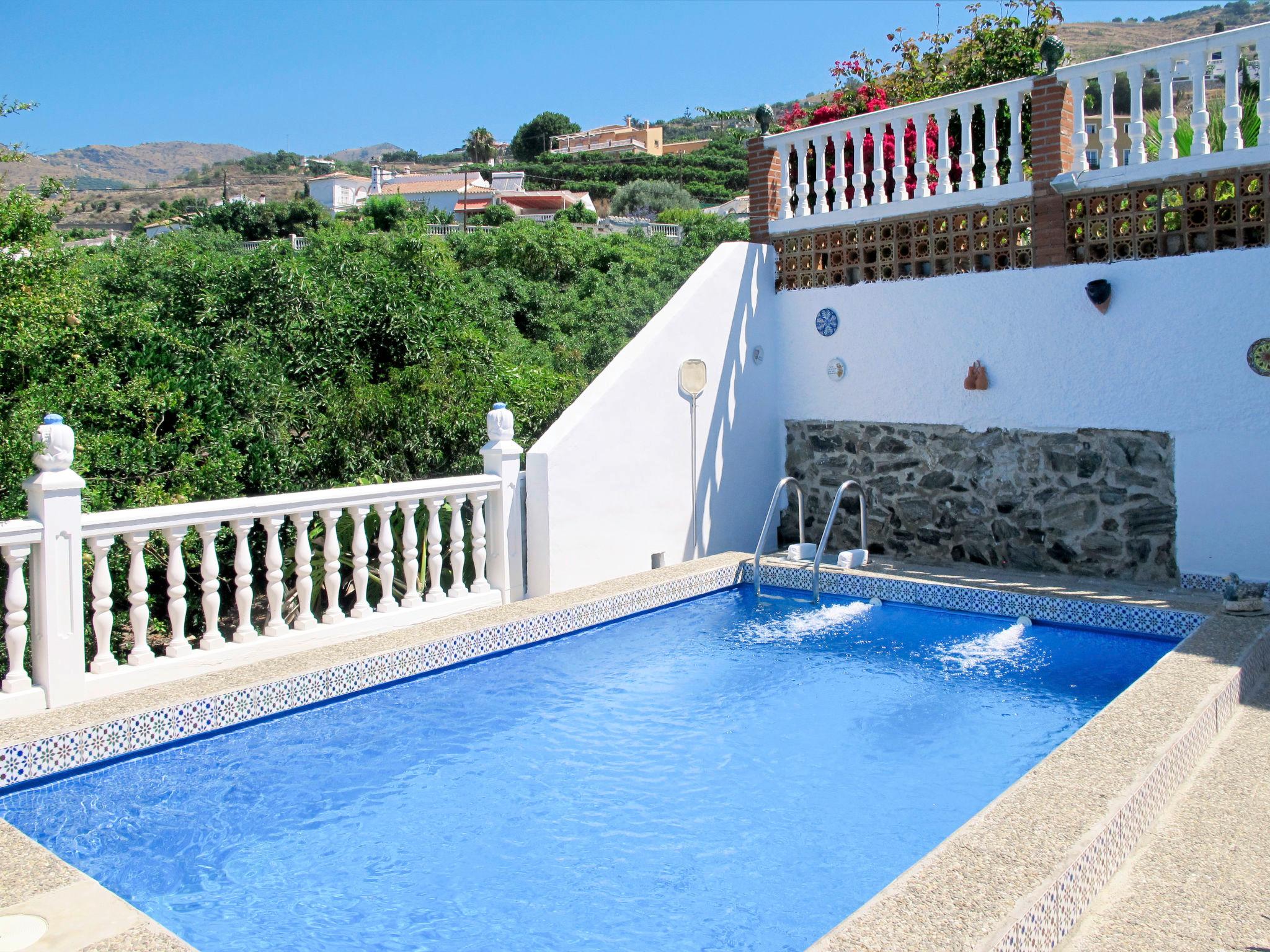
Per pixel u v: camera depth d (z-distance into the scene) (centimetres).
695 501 834
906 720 514
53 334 591
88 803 416
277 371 780
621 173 8006
